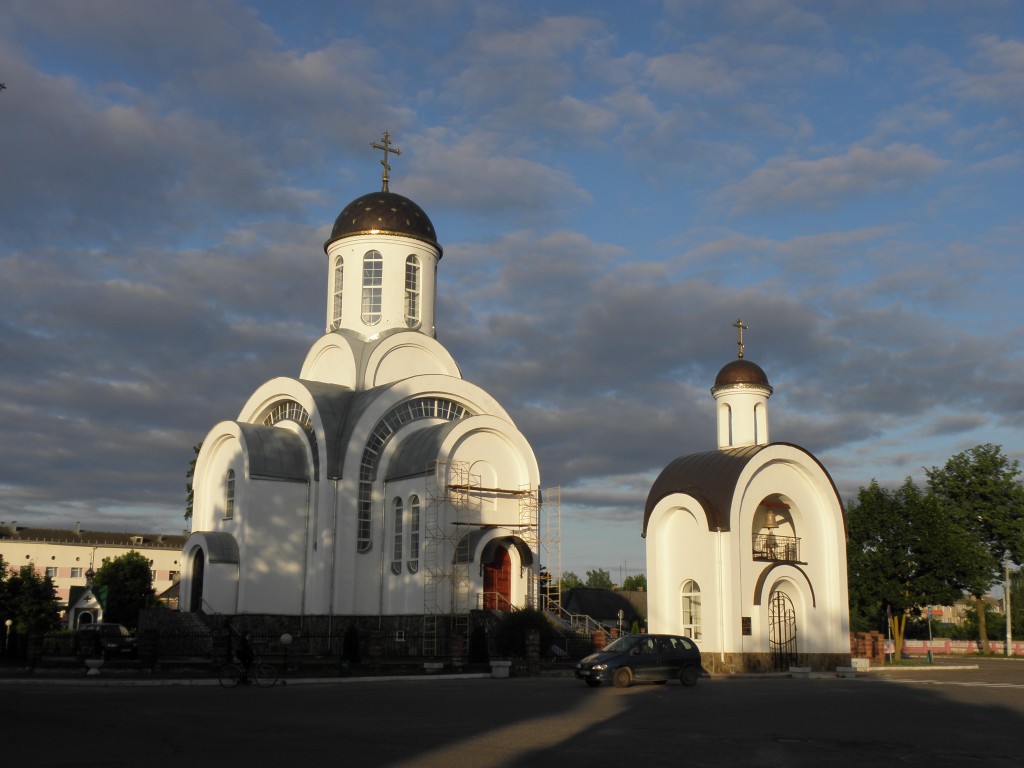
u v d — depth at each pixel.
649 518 42.19
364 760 13.47
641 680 29.02
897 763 13.61
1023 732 17.31
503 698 23.81
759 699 24.16
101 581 83.19
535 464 43.81
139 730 16.64
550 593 48.59
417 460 42.19
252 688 27.16
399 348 47.94
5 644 40.50
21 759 13.41
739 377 44.97
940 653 75.00
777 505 42.97
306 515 44.00
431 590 40.19
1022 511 70.25
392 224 49.41
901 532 51.38
